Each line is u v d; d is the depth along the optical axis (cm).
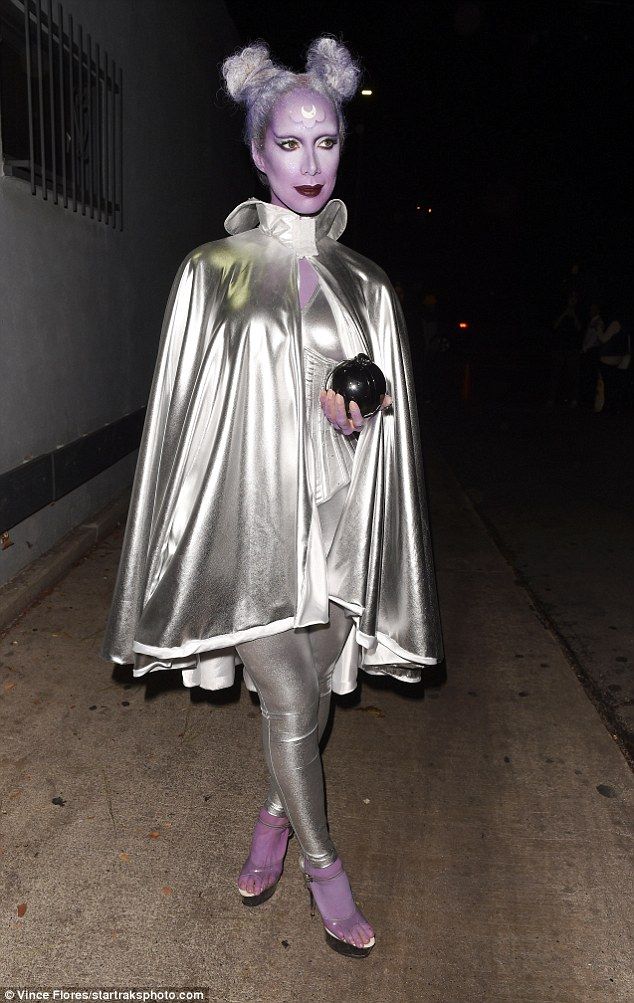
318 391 193
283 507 190
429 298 1470
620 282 1600
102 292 539
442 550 552
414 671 234
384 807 276
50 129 453
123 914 223
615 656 395
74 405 495
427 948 218
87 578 459
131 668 360
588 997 205
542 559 539
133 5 580
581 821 272
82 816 262
